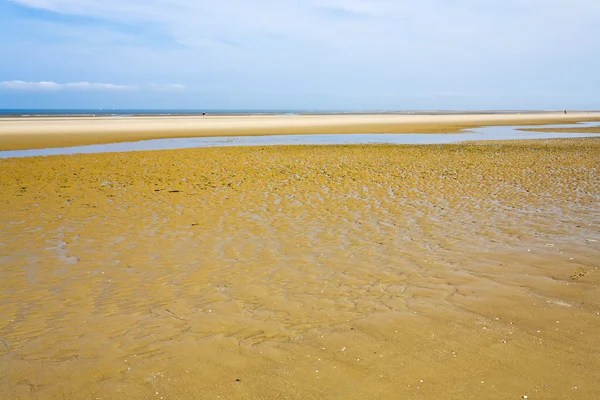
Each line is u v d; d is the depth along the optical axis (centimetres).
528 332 496
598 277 671
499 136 4216
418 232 955
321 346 469
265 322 533
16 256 811
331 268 735
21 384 412
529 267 724
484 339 480
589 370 418
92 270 738
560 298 594
